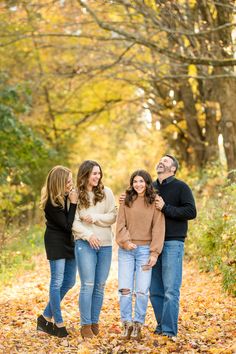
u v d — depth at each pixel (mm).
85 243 10977
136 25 28594
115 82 42906
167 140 41812
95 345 10414
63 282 11492
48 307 11305
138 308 10797
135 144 51531
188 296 15266
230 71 25266
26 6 31688
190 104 35531
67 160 43312
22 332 11422
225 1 23344
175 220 11000
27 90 30984
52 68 42500
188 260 21891
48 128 43781
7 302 14523
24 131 30047
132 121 47344
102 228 11125
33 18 31734
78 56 37562
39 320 11367
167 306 10883
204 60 22219
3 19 35062
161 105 38125
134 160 50781
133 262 11062
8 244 22078
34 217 32750
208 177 29719
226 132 26281
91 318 11234
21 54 41281
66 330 11305
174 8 24531
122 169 51531
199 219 21328
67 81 41875
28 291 16188
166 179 11227
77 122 45375
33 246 23125
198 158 36469
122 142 53906
